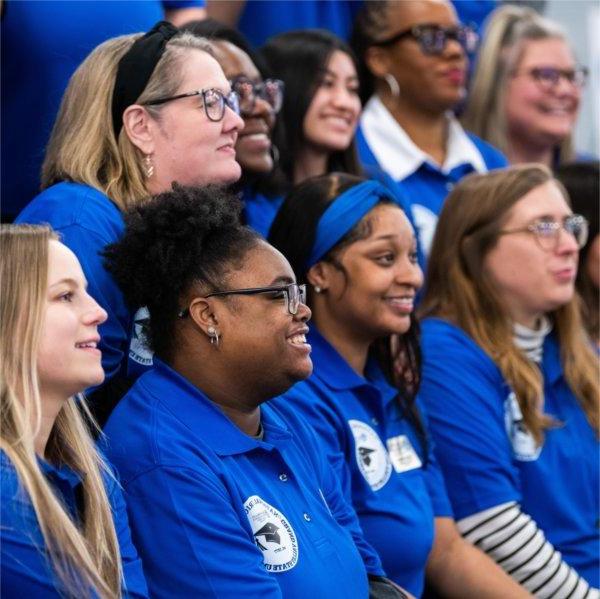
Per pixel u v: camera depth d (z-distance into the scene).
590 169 9.17
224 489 5.42
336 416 6.76
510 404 7.89
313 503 5.84
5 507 4.69
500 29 11.21
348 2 10.63
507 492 7.58
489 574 7.26
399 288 6.95
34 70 7.73
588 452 8.09
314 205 6.98
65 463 5.11
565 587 7.50
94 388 6.04
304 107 8.66
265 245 5.71
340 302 6.94
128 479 5.39
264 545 5.47
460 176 10.19
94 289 5.92
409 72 10.01
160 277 5.65
